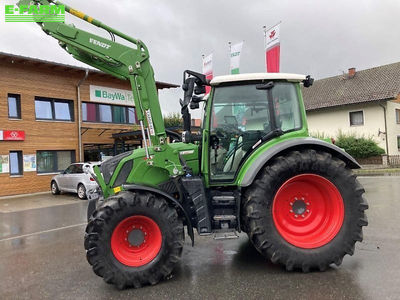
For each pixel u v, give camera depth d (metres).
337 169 4.31
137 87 4.46
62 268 4.89
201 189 4.42
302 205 4.45
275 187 4.22
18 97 15.93
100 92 18.72
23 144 15.88
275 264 4.54
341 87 30.36
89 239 3.94
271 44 14.08
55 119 17.16
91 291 3.96
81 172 14.01
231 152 4.76
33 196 15.09
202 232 4.34
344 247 4.21
